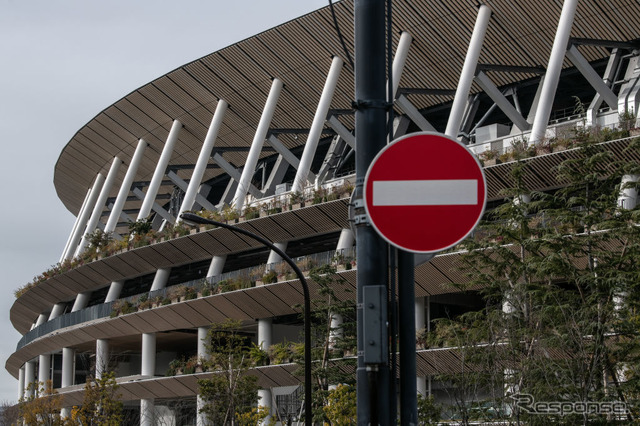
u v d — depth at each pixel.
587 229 27.44
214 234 54.41
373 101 7.22
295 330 57.50
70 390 66.50
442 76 50.66
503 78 49.94
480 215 6.94
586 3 43.66
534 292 26.28
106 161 74.38
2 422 72.50
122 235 67.06
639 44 45.53
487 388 26.83
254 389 46.56
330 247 52.72
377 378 6.88
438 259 41.53
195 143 65.25
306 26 50.78
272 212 51.38
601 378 24.66
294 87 55.59
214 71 57.47
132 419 62.34
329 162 56.72
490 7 45.75
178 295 55.88
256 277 51.47
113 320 60.44
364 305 6.94
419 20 48.19
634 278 25.31
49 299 74.62
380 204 6.98
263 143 60.81
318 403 38.47
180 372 56.16
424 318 45.66
